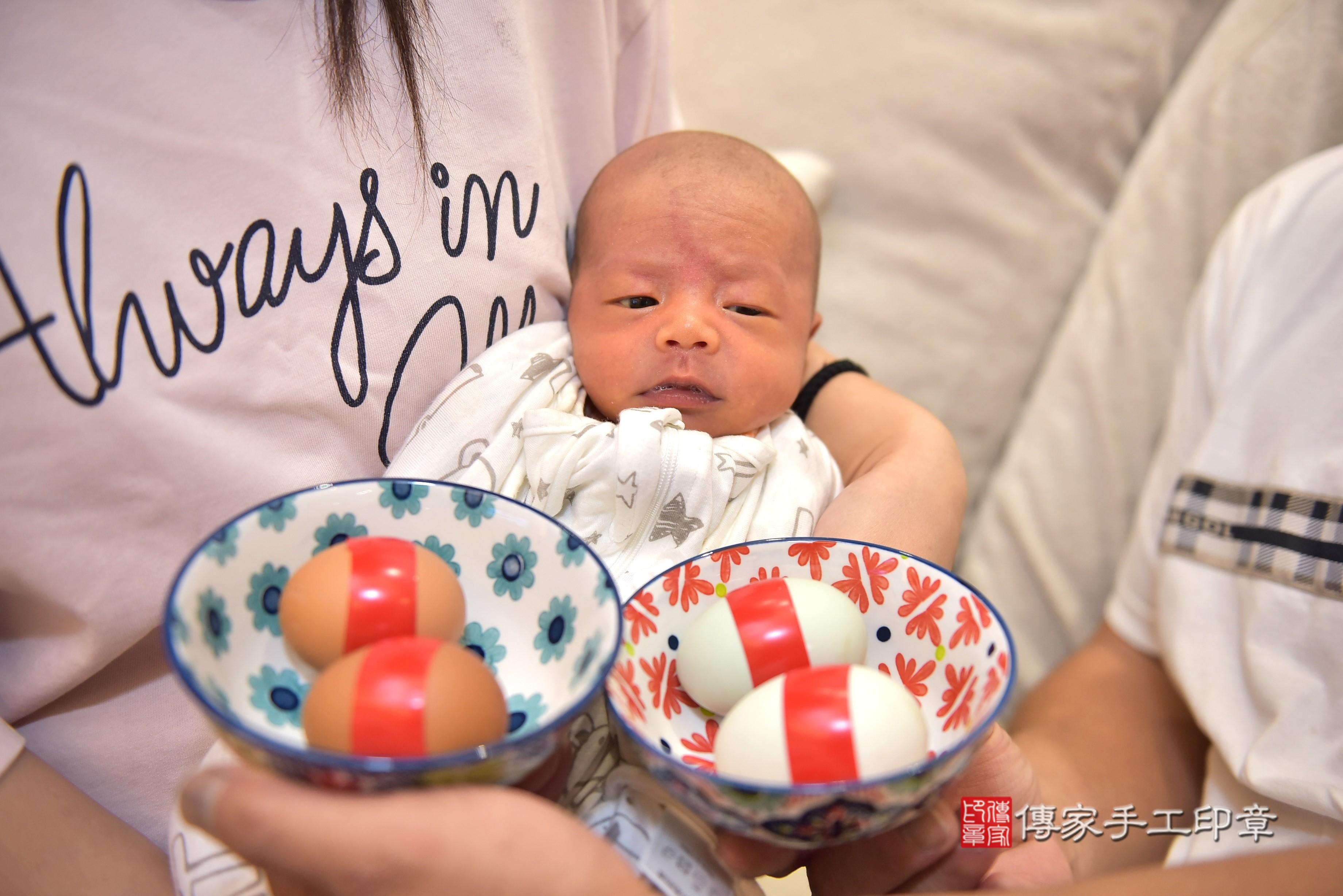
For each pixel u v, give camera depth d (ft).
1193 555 2.91
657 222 2.66
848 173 4.58
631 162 2.84
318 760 1.20
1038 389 4.63
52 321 1.67
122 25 1.78
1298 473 2.65
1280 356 2.89
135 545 1.82
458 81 2.32
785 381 2.70
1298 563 2.56
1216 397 3.12
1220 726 2.66
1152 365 4.19
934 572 1.74
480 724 1.37
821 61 4.45
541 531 1.68
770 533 2.37
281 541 1.63
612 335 2.64
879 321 4.71
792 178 2.98
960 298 4.61
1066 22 4.12
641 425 2.24
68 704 1.99
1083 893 1.58
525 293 2.55
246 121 1.93
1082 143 4.32
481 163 2.39
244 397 1.91
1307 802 2.31
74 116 1.72
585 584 1.58
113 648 1.88
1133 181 4.32
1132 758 3.02
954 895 1.63
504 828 1.25
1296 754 2.41
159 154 1.82
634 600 1.71
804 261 2.89
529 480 2.29
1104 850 2.77
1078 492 4.37
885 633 1.81
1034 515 4.50
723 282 2.65
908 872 1.69
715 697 1.66
